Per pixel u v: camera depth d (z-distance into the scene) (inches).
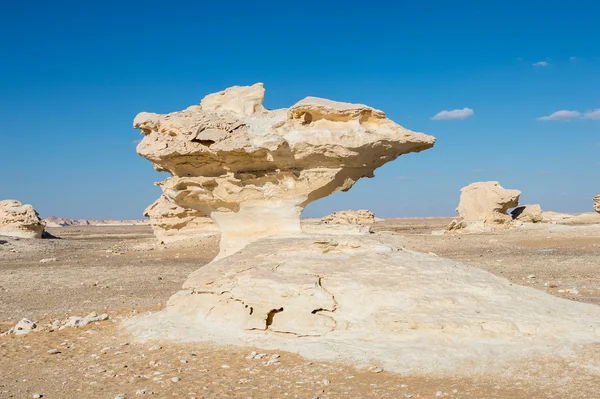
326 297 468.1
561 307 470.9
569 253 1207.6
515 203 1905.8
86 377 410.6
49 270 1165.7
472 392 350.0
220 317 511.5
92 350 490.0
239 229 635.5
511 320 434.6
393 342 431.2
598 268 966.4
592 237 1489.9
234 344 465.1
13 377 417.4
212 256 1334.9
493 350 409.4
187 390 371.6
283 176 609.3
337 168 599.2
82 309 716.7
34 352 489.1
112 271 1119.6
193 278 551.2
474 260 1133.7
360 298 469.7
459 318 435.5
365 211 2839.6
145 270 1120.2
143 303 747.4
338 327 455.5
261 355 432.5
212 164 605.0
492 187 1937.7
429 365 395.2
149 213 1736.0
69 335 551.8
